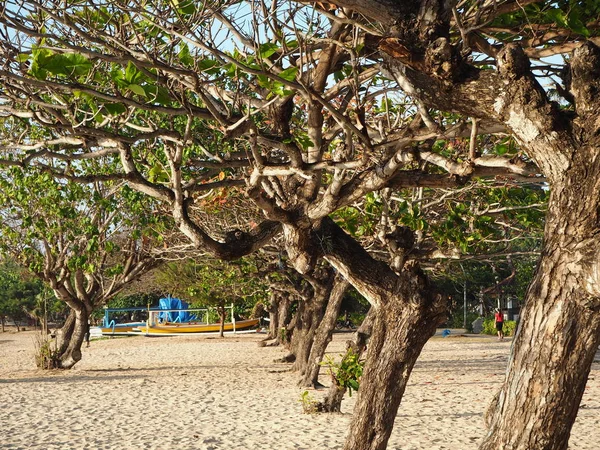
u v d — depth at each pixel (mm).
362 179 6203
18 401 17875
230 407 16625
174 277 43188
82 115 7512
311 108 6125
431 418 14648
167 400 17953
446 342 41469
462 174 5285
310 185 6828
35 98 5766
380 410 6980
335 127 6863
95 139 6430
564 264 3791
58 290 24719
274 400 17625
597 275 3613
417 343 6969
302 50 5180
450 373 23625
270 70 5086
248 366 27438
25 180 19234
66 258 23766
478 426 13688
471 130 5430
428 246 14969
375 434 6984
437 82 4293
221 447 12172
